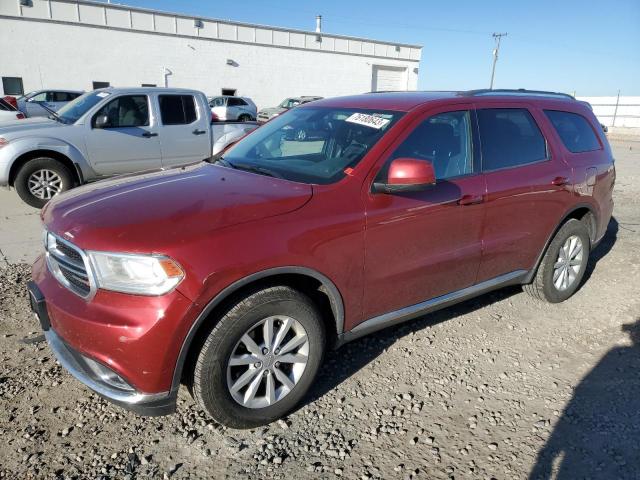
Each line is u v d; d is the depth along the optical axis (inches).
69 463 97.0
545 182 151.9
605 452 104.3
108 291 91.4
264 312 100.6
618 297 180.5
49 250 106.4
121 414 111.3
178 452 101.0
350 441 105.5
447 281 135.0
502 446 105.4
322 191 111.1
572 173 161.3
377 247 115.3
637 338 152.0
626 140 1015.0
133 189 115.2
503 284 154.6
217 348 96.5
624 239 250.5
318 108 152.7
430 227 124.8
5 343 137.2
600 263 216.1
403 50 1526.8
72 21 1049.5
